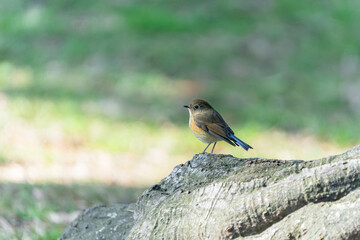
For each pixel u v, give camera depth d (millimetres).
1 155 13070
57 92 18172
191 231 5105
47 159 13320
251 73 20281
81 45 21094
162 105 17797
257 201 4852
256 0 25000
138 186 12109
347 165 4707
